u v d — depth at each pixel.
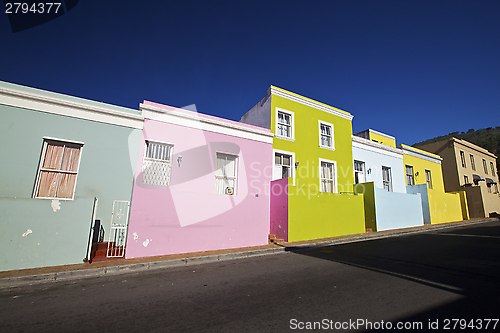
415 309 3.55
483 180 24.50
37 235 6.30
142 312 3.72
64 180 7.78
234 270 6.19
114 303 4.11
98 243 7.49
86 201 6.91
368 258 7.00
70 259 6.51
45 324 3.36
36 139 7.57
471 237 10.12
